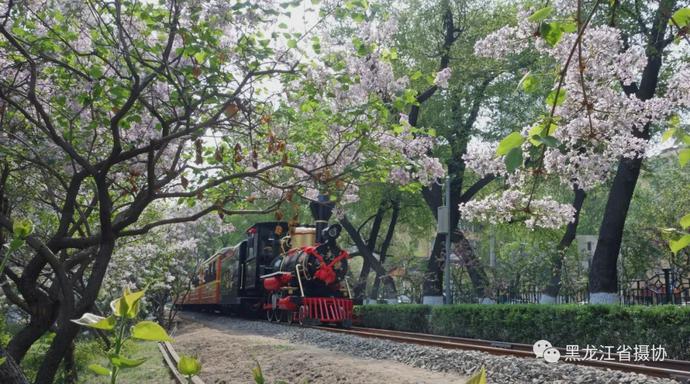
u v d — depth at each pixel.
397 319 21.58
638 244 26.56
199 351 15.41
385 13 8.22
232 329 22.91
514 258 26.34
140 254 18.78
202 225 30.83
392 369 10.88
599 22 13.07
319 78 7.76
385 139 8.27
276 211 8.14
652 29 15.60
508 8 24.08
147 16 7.02
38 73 8.12
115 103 7.17
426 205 31.12
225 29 7.54
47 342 14.57
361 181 8.77
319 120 8.40
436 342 14.05
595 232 44.19
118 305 1.67
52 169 7.75
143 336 1.59
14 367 3.80
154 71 7.33
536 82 2.94
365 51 7.77
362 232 38.09
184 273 27.72
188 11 7.05
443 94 25.92
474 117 26.00
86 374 13.10
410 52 24.61
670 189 28.23
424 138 8.69
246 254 29.12
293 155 9.05
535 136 2.46
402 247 40.84
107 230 7.40
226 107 7.43
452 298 28.36
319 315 22.25
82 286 12.07
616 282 17.97
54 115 8.51
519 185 4.04
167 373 12.01
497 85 25.58
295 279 23.27
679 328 11.35
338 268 23.16
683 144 2.85
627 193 17.86
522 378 9.40
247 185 9.51
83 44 7.89
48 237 10.48
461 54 24.55
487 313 16.70
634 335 12.30
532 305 15.20
